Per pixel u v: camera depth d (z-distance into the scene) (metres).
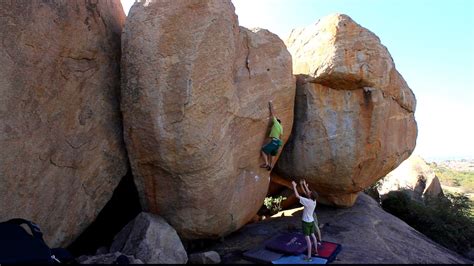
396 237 9.67
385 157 10.84
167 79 7.15
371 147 10.34
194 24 7.40
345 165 10.22
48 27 6.70
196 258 7.41
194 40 7.31
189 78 7.16
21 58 6.31
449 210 15.09
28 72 6.40
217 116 7.66
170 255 7.09
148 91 7.15
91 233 8.83
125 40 7.43
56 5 6.86
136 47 7.25
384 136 10.62
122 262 6.00
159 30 7.19
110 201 9.30
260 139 9.21
